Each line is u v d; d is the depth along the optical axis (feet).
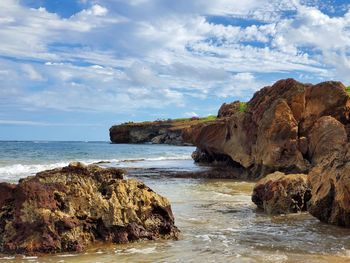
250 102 136.98
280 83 124.57
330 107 116.47
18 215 40.04
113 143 503.20
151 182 107.45
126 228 43.52
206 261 36.63
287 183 63.77
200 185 101.55
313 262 36.14
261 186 66.54
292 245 42.63
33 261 36.47
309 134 113.70
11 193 41.75
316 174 62.85
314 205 56.18
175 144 425.69
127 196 45.16
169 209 47.39
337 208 52.85
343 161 54.90
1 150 269.23
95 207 42.80
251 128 128.98
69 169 44.73
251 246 42.11
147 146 404.36
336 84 117.08
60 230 39.99
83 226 41.57
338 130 107.34
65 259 37.14
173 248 41.22
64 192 42.47
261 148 119.03
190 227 51.98
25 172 135.13
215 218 58.29
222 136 149.07
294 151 112.47
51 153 249.55
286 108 114.73
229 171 134.21
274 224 54.24
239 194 84.94
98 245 41.50
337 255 38.70
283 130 113.70
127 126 479.00
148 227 45.06
